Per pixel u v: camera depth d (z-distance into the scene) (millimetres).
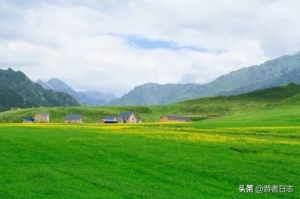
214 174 37531
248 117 155625
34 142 55031
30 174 35469
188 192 31141
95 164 41000
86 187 31531
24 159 42469
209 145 55438
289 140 64062
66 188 30938
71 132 75500
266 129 86750
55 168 38562
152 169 39219
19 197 28016
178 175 37094
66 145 52750
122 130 85312
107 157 44656
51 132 74625
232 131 80625
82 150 48844
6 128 88812
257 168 40312
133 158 44281
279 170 39625
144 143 56250
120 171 38000
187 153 48125
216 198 29828
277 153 49812
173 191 31188
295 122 115500
